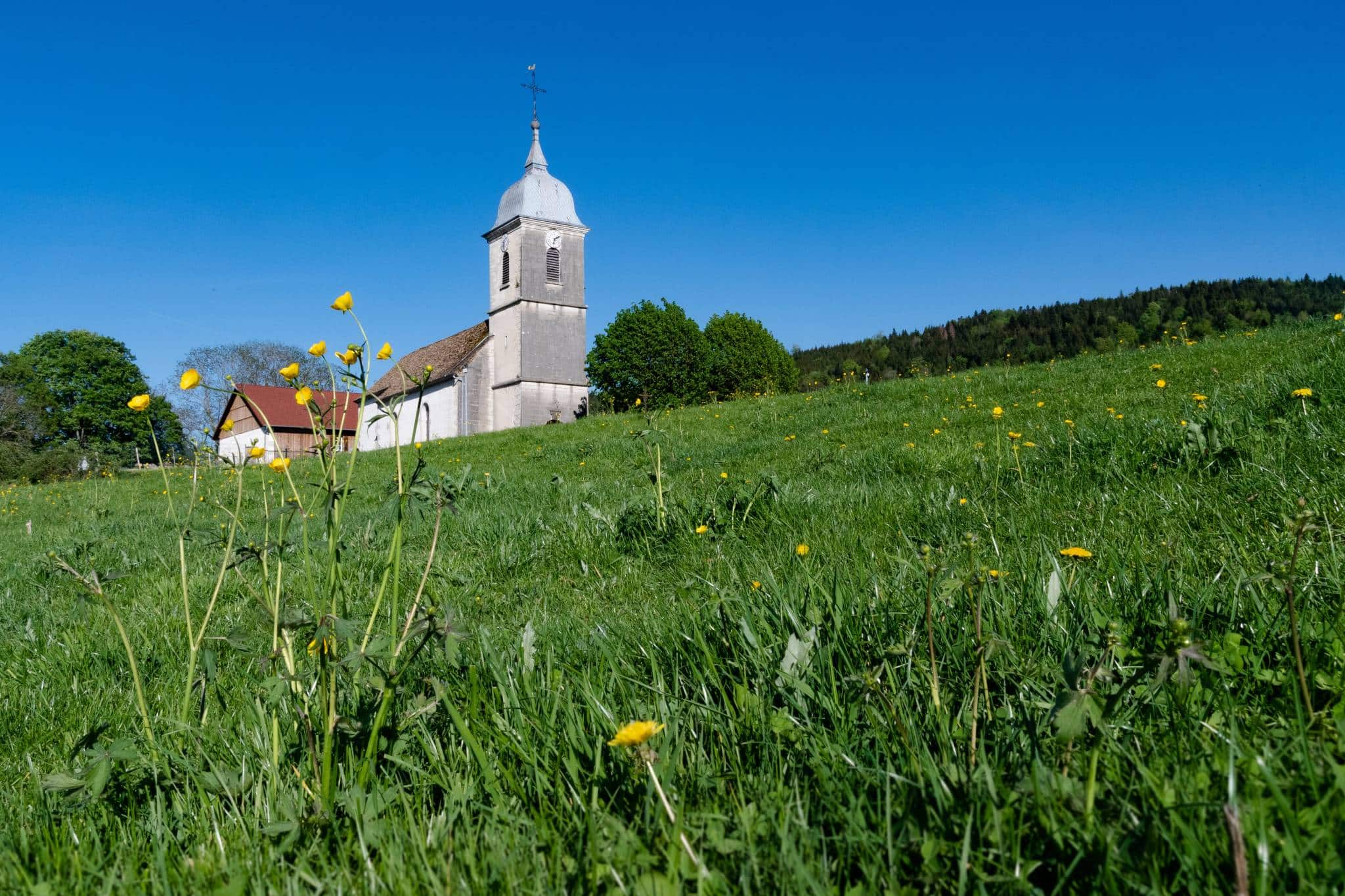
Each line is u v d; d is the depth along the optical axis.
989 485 5.19
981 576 2.13
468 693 2.17
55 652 3.93
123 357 57.16
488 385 54.62
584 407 54.00
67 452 34.47
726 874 1.26
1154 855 1.11
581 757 1.74
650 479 5.62
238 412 50.81
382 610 4.07
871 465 7.47
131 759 1.82
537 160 53.62
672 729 1.77
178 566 6.14
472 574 5.02
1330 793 1.10
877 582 2.60
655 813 1.42
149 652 3.76
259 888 1.36
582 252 54.38
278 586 1.81
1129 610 2.09
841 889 1.23
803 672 1.95
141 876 1.54
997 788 1.33
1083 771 1.37
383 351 1.82
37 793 2.15
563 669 2.23
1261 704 1.56
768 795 1.44
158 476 20.88
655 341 50.69
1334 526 2.54
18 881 1.49
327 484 1.83
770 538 4.75
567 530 5.69
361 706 1.89
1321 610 1.89
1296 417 4.82
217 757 2.12
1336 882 0.99
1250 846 1.06
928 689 1.80
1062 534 3.52
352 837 1.55
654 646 2.46
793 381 56.75
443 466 14.50
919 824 1.34
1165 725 1.50
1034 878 1.18
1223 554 2.54
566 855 1.35
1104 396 10.39
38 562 6.68
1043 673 1.77
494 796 1.60
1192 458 4.54
